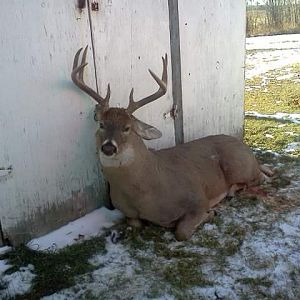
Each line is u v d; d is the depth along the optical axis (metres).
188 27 2.56
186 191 2.09
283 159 2.93
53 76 1.92
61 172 2.05
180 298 1.63
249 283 1.70
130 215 2.09
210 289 1.67
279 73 6.26
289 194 2.43
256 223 2.14
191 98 2.70
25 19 1.79
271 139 3.33
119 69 2.20
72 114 2.04
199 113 2.78
